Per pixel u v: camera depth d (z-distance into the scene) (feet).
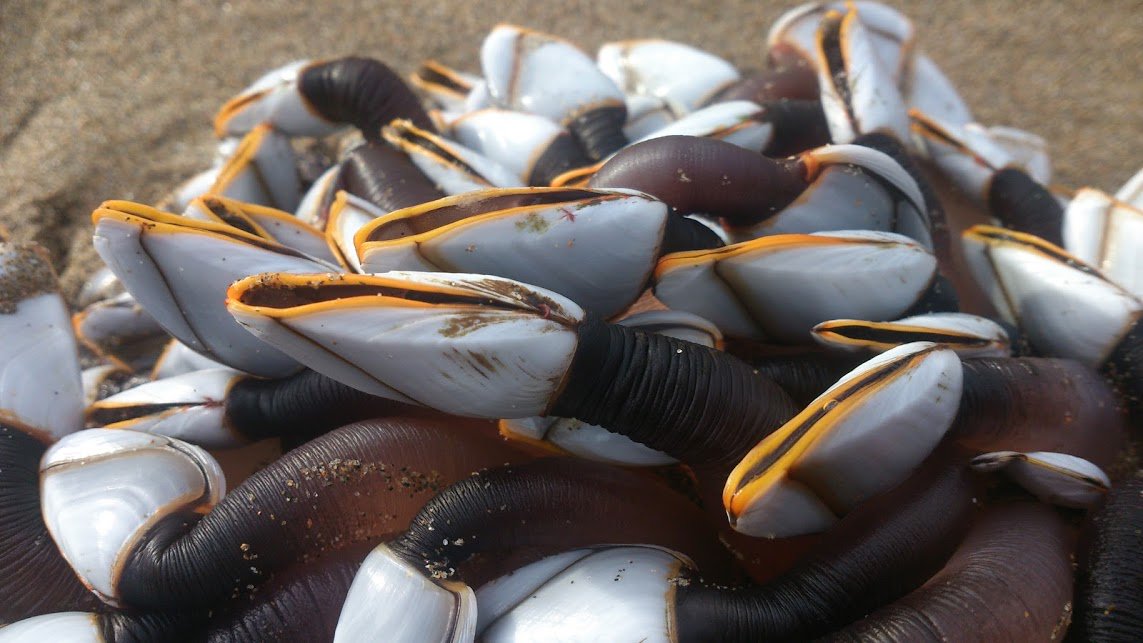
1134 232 0.56
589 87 0.62
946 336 0.44
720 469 0.42
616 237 0.40
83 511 0.42
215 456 0.50
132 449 0.44
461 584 0.37
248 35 0.92
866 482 0.38
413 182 0.53
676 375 0.39
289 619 0.40
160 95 0.86
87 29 0.91
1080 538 0.42
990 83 0.92
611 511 0.41
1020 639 0.37
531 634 0.38
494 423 0.45
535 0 0.97
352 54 0.91
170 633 0.41
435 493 0.43
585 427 0.42
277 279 0.33
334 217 0.48
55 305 0.51
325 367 0.34
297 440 0.48
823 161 0.47
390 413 0.45
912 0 0.98
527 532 0.40
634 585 0.39
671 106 0.69
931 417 0.37
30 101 0.86
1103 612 0.40
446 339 0.33
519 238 0.39
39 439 0.48
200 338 0.46
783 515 0.37
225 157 0.70
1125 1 0.97
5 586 0.44
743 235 0.49
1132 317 0.49
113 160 0.81
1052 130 0.88
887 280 0.45
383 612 0.36
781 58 0.74
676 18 0.96
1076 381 0.46
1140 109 0.89
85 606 0.45
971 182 0.63
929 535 0.41
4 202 0.78
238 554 0.40
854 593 0.39
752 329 0.46
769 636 0.39
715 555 0.44
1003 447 0.45
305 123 0.63
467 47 0.93
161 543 0.41
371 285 0.34
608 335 0.38
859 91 0.56
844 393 0.37
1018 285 0.52
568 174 0.51
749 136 0.54
